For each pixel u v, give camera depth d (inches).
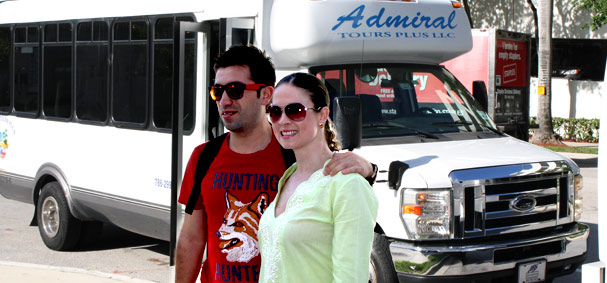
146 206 309.1
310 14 258.1
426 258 221.1
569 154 847.1
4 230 408.8
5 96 398.6
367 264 107.9
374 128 259.4
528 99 576.7
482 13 1143.6
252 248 137.3
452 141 259.8
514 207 233.1
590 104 1069.8
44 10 370.9
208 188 139.9
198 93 286.0
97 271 306.7
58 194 354.3
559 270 244.8
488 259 224.7
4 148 398.9
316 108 116.8
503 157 240.5
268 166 138.2
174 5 299.4
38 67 374.6
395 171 229.3
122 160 322.3
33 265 314.2
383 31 268.8
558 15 1085.8
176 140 240.2
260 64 139.4
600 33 1060.5
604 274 147.1
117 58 327.0
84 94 344.5
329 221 110.0
